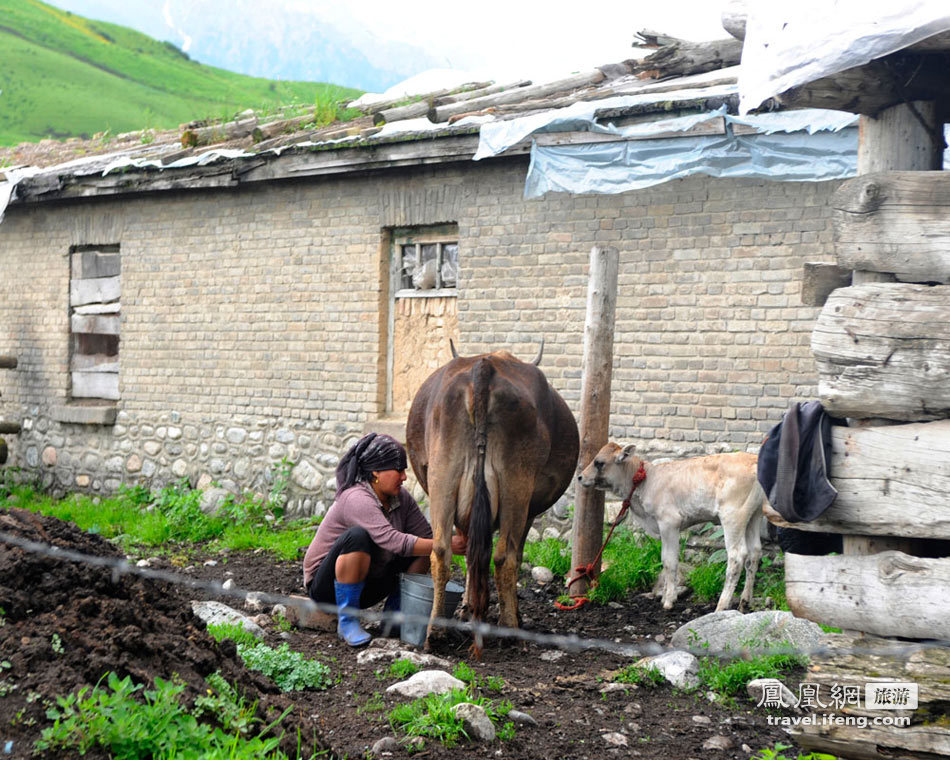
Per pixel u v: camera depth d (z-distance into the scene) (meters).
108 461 12.23
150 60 98.75
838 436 3.65
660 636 6.47
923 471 3.46
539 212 9.16
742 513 6.93
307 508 10.61
